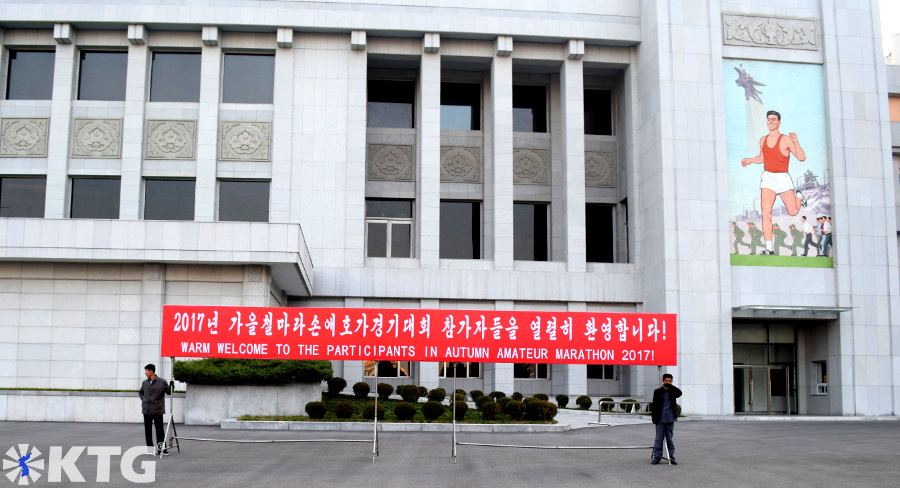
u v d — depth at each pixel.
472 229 39.16
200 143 35.50
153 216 35.75
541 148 39.78
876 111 36.66
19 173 35.34
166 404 23.77
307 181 35.81
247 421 22.08
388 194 38.12
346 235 35.59
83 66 36.66
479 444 16.42
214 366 23.53
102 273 27.80
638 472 14.23
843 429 24.59
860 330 35.00
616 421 27.22
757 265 35.09
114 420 23.95
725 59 36.31
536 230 39.50
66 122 35.34
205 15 35.53
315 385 24.28
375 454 15.77
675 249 34.53
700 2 36.22
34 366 27.34
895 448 18.45
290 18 35.94
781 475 13.91
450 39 37.56
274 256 27.22
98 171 35.38
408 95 39.59
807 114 36.47
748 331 37.19
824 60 36.78
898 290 35.50
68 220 26.89
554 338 16.03
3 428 21.28
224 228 27.22
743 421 29.53
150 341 27.50
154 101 36.41
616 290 36.75
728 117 35.91
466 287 35.97
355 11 36.28
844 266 35.31
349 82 36.66
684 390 33.59
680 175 35.00
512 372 35.53
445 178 38.84
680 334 33.97
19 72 36.53
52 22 35.31
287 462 15.12
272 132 36.12
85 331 27.53
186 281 28.02
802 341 37.28
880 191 36.12
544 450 17.88
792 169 35.97
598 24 37.62
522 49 37.94
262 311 15.90
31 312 27.59
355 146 36.22
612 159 40.03
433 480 13.05
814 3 37.34
